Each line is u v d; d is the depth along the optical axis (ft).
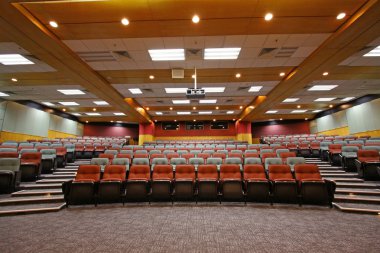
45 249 9.21
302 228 11.56
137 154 25.86
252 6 15.35
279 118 60.54
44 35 17.85
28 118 42.47
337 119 48.88
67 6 15.28
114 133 66.69
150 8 15.55
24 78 29.22
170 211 14.89
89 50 21.42
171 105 45.50
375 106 38.58
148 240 10.08
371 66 25.76
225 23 17.25
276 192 16.42
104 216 13.84
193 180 17.67
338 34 17.97
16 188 19.30
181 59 23.62
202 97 24.61
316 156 34.68
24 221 12.96
